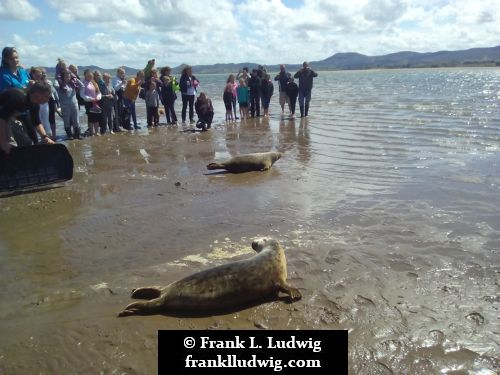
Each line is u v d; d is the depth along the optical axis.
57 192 8.66
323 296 4.60
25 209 7.73
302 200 7.81
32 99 7.90
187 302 4.43
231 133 15.86
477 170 9.20
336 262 5.33
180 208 7.58
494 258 5.28
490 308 4.26
